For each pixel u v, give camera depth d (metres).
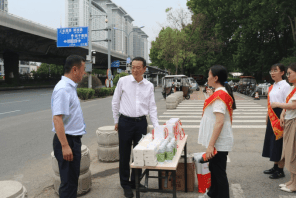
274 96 3.85
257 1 24.88
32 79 52.72
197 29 38.28
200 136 2.98
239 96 23.20
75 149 2.78
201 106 15.11
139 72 3.54
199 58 40.69
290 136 3.45
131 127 3.62
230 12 31.70
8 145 6.66
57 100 2.61
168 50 36.94
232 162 4.84
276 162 4.11
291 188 3.54
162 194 3.56
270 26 26.91
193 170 3.62
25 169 4.91
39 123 9.86
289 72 3.45
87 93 20.81
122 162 3.63
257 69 31.83
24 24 28.09
